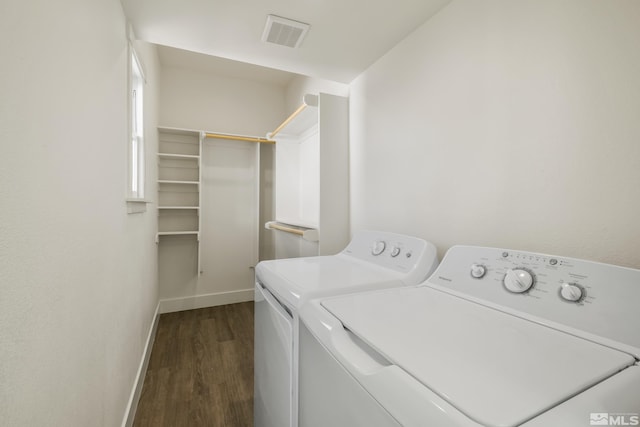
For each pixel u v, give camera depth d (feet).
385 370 1.69
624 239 2.54
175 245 10.19
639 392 1.46
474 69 3.90
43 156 2.01
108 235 3.65
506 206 3.50
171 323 9.08
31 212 1.86
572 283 2.33
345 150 6.85
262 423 4.10
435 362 1.69
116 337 4.04
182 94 10.38
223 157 10.94
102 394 3.38
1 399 1.54
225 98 11.00
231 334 8.30
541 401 1.35
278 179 9.83
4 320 1.58
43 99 2.00
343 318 2.38
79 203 2.65
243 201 11.21
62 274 2.30
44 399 2.02
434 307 2.66
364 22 4.77
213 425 4.85
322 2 4.33
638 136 2.46
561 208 2.97
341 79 6.72
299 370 2.90
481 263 3.04
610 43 2.61
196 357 7.03
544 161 3.11
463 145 4.06
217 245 10.82
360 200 6.43
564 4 2.94
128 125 4.75
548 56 3.08
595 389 1.45
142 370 5.98
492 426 1.20
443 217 4.38
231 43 5.42
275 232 11.16
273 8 4.47
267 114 11.67
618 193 2.57
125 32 4.58
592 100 2.73
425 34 4.74
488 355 1.78
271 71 10.69
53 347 2.15
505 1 3.51
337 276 3.75
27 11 1.79
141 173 6.26
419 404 1.43
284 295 3.31
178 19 4.75
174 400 5.48
